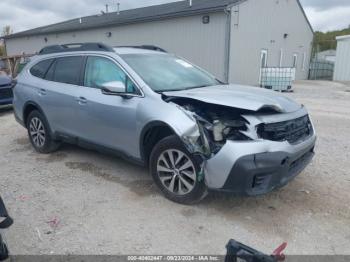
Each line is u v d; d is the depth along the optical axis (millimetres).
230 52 18062
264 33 21391
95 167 5266
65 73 5398
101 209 3914
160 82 4434
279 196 4188
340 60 26906
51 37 30406
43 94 5598
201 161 3637
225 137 3561
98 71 4875
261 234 3387
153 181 4609
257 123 3494
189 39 19453
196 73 5164
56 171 5137
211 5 18625
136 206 3967
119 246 3217
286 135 3686
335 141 6699
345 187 4461
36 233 3447
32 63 6211
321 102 12656
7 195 4324
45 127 5777
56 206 4008
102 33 25109
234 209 3873
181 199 3939
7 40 36406
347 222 3605
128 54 4816
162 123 3850
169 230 3467
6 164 5516
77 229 3510
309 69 30969
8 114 10289
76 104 4984
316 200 4090
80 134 5129
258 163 3375
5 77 10234
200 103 3879
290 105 4066
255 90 4500
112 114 4457
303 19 27359
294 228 3494
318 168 5137
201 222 3607
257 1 19812
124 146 4480
